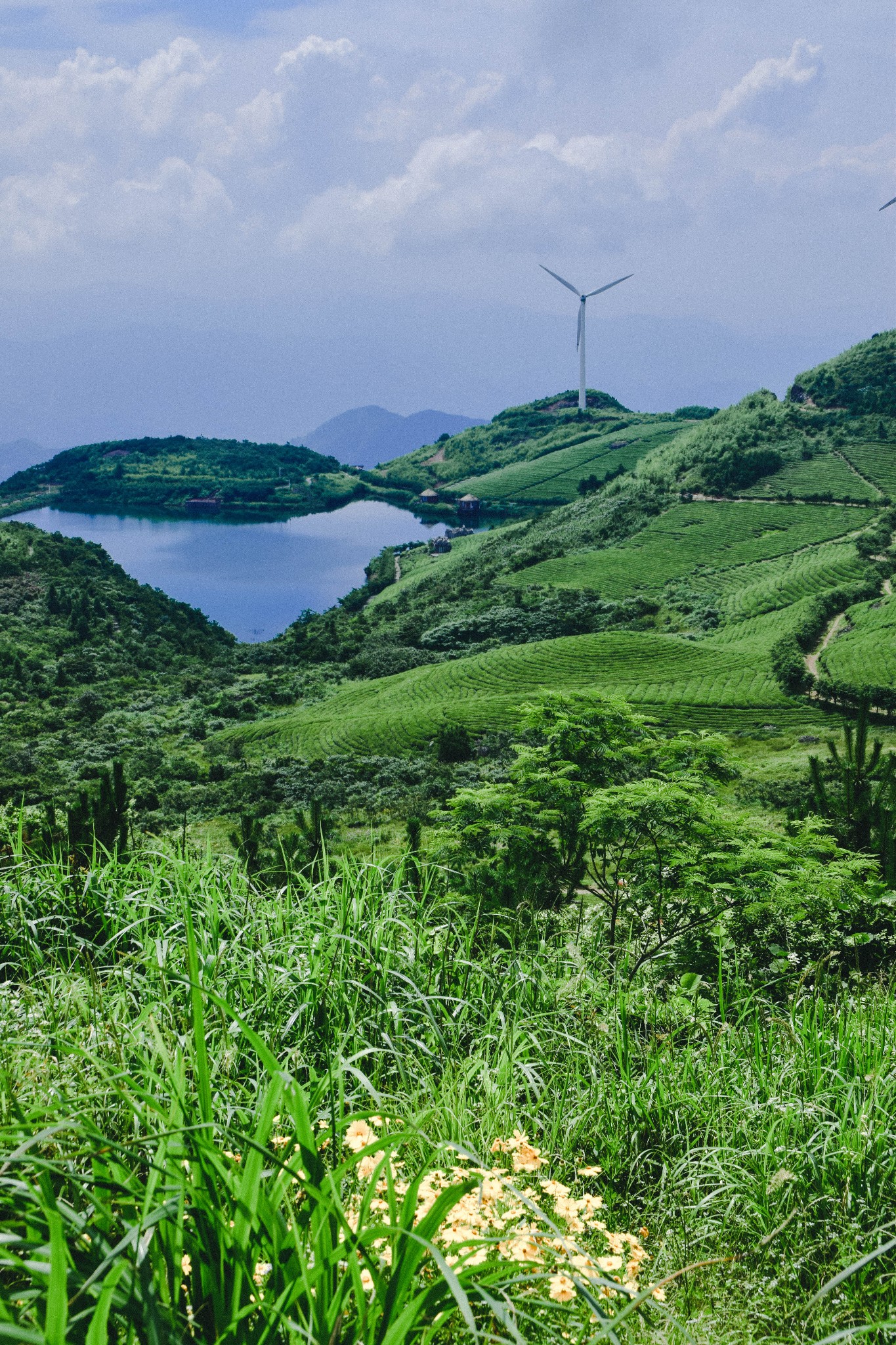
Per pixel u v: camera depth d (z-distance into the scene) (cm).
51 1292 161
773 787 4050
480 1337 229
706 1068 452
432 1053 422
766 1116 401
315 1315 196
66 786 6375
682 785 964
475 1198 298
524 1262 222
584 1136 405
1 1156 239
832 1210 354
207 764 7138
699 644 9569
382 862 548
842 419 17775
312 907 524
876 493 14662
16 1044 358
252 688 10250
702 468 16425
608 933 856
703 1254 337
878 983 660
